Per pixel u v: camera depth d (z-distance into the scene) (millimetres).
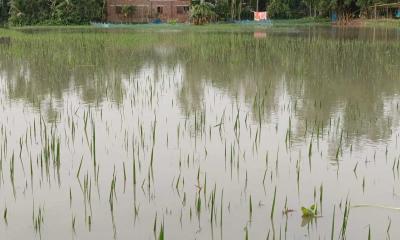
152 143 8180
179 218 5605
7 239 5191
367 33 36250
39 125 9305
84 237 5234
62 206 5914
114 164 7254
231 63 17750
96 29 46562
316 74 15078
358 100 11359
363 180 6355
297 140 8281
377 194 6164
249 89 12727
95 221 5555
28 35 35312
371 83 13492
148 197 6129
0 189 6371
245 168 7055
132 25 55312
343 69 16094
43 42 27922
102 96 11961
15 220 5582
